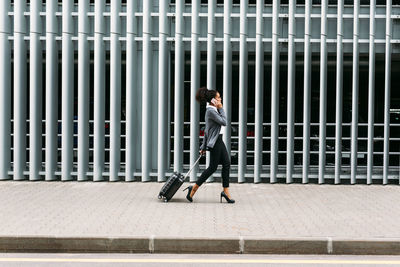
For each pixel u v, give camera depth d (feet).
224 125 26.81
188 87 42.91
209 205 26.50
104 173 35.19
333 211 24.91
